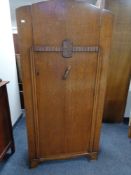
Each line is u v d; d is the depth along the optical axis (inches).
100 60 51.8
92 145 64.7
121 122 98.9
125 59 85.2
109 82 89.4
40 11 43.9
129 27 80.0
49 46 47.5
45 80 51.3
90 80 54.0
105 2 77.8
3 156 61.9
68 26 46.4
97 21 47.3
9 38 85.0
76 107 56.7
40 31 45.8
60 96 54.1
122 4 77.3
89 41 49.1
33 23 44.8
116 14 78.3
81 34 47.8
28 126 56.4
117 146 76.8
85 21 46.7
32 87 51.6
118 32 80.2
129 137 83.7
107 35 49.5
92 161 66.8
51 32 46.3
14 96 92.1
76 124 59.4
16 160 67.1
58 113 56.3
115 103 94.2
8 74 84.0
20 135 84.6
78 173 60.7
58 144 61.4
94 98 56.8
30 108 54.1
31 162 61.9
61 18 45.3
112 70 87.0
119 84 90.2
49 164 64.9
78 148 64.3
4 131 62.6
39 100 53.5
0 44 74.7
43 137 59.0
